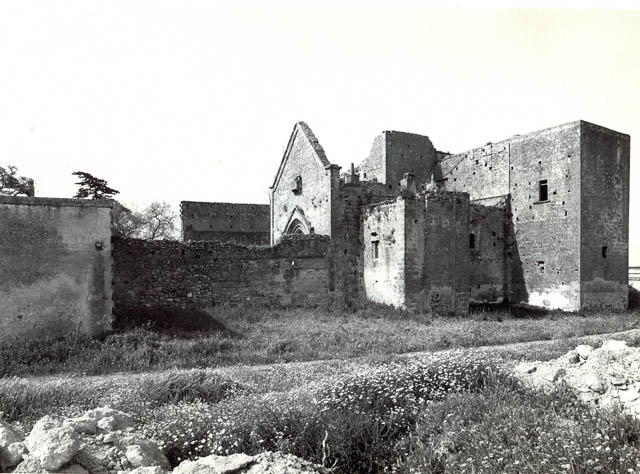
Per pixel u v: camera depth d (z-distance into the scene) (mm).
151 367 13203
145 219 52469
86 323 15734
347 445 6512
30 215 15141
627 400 7309
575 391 8117
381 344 15773
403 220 22266
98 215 16188
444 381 8922
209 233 40812
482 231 29406
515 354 13594
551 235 27672
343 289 25359
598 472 4910
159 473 4750
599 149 27516
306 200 27875
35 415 8367
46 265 15273
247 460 5098
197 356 14117
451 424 7016
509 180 30547
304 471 5012
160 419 7727
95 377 12195
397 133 36188
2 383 9766
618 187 28641
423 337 16922
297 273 23969
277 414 7254
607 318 23547
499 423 6559
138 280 19984
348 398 7766
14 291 14797
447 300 23594
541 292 28094
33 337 14891
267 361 13953
